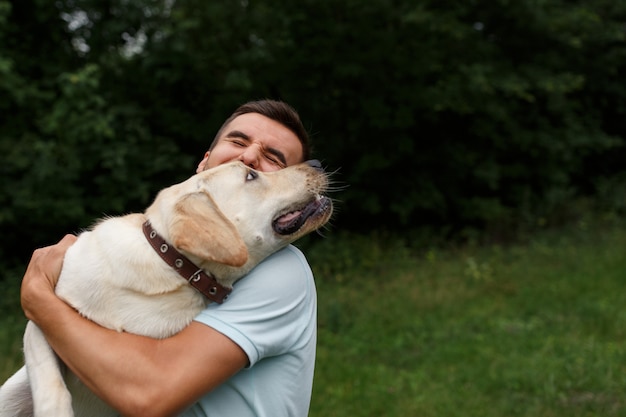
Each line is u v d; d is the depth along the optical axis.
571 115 11.31
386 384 4.99
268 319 1.78
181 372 1.61
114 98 8.56
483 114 10.23
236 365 1.68
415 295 7.50
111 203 7.79
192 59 8.59
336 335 6.34
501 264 8.73
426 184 10.23
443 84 9.53
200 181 2.06
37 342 1.87
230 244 1.85
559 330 6.13
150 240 1.95
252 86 9.17
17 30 8.13
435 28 8.80
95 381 1.63
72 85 7.17
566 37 10.54
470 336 6.15
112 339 1.68
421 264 9.02
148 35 8.66
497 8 9.97
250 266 1.98
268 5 8.86
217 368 1.65
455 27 9.02
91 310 1.87
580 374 4.98
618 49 11.59
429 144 10.63
